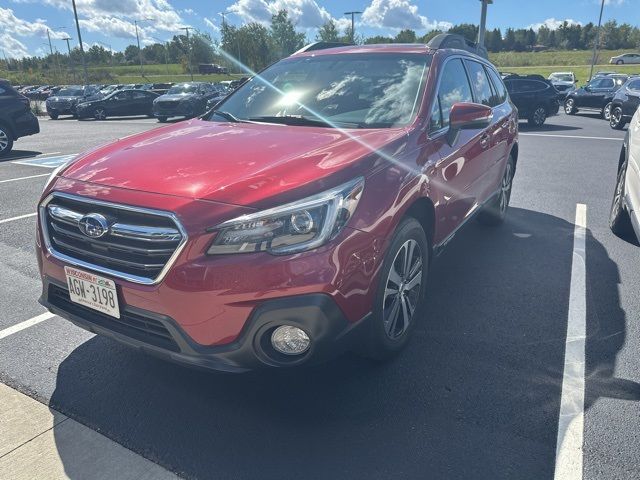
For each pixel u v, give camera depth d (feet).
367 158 8.59
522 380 9.35
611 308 12.16
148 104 83.20
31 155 37.55
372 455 7.59
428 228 10.82
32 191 24.77
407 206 9.03
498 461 7.46
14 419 8.37
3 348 10.49
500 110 16.30
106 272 7.78
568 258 15.34
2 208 21.47
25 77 220.84
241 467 7.39
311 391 9.06
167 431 8.12
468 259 15.24
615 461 7.45
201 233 7.15
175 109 71.00
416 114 10.75
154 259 7.45
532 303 12.40
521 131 48.85
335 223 7.54
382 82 11.81
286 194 7.44
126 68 291.58
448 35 13.76
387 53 12.78
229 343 7.41
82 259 8.16
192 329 7.38
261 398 8.89
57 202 8.54
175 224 7.22
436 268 14.55
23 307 12.33
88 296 8.18
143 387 9.23
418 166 9.68
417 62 12.22
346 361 9.93
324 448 7.73
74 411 8.57
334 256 7.43
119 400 8.86
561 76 118.93
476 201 14.03
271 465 7.42
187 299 7.24
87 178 8.43
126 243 7.60
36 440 7.91
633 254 15.67
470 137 12.50
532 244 16.56
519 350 10.34
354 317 7.93
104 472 7.33
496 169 15.79
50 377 9.50
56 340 10.82
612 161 31.73
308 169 8.05
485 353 10.23
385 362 9.85
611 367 9.73
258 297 7.17
